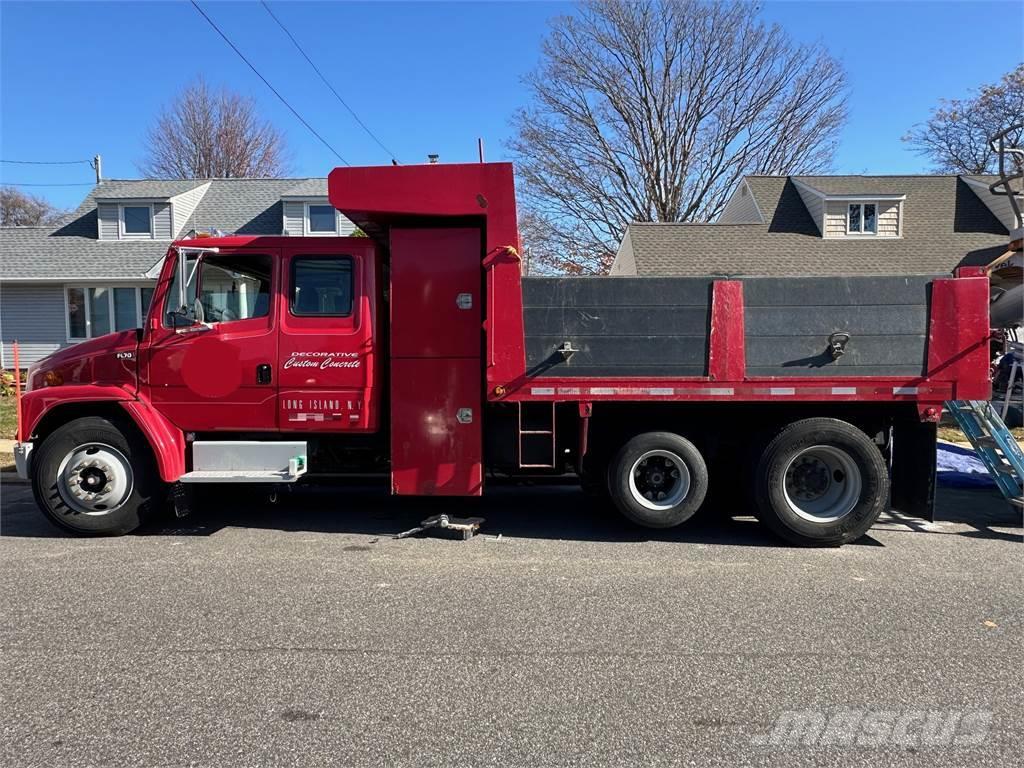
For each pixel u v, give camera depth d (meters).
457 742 2.82
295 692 3.22
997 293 7.01
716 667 3.51
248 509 7.05
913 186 23.17
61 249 21.91
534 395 5.73
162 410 5.96
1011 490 6.32
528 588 4.69
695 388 5.68
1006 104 31.67
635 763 2.69
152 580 4.81
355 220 5.93
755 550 5.67
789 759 2.72
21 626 3.98
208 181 24.84
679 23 31.38
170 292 5.96
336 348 5.91
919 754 2.77
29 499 7.56
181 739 2.82
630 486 5.89
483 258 5.80
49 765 2.63
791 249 20.81
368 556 5.43
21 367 21.09
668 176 33.38
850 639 3.86
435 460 5.90
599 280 5.71
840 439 5.67
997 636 3.91
